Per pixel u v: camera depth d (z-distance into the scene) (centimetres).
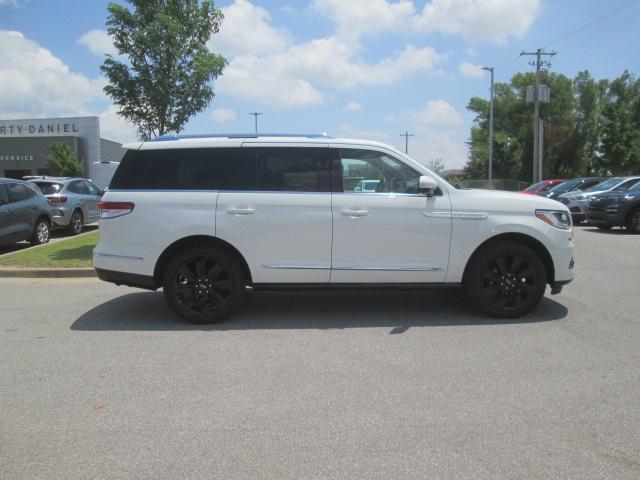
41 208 1320
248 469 316
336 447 340
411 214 616
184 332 594
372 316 651
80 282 895
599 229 1669
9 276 938
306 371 470
